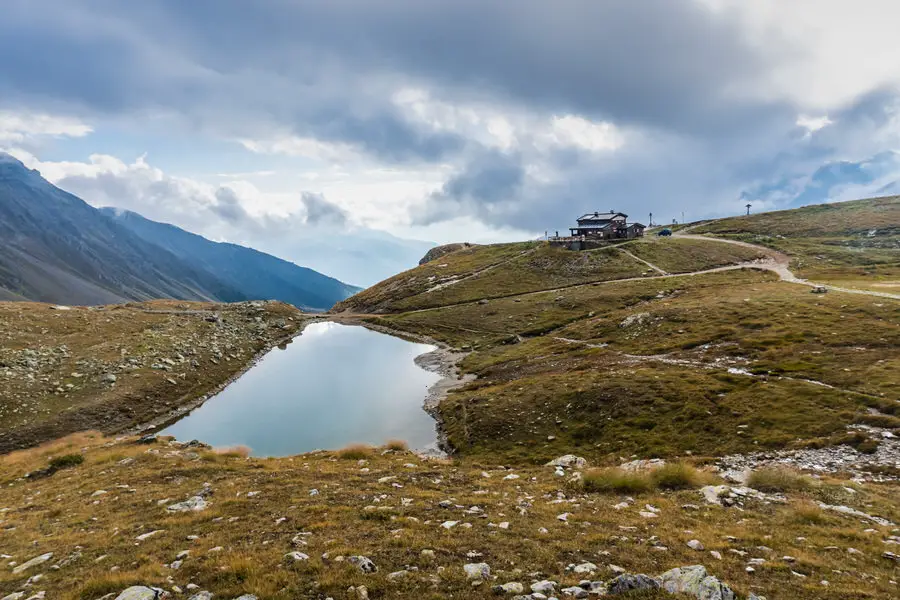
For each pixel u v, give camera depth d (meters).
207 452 33.81
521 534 16.56
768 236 179.25
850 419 36.56
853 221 188.25
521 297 137.25
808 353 53.34
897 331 55.34
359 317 152.38
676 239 181.62
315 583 12.35
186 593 12.12
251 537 16.44
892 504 21.78
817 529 17.66
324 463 31.31
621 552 14.91
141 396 66.69
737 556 14.84
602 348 74.81
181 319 111.38
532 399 55.03
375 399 70.50
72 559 15.32
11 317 88.25
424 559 14.02
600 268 154.75
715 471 30.36
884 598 11.84
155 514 20.20
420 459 34.22
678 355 63.19
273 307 155.75
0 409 56.69
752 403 42.75
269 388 78.06
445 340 111.94
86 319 95.94
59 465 33.00
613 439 42.78
